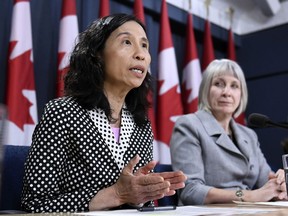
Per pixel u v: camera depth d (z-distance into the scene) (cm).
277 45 363
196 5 343
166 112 274
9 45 214
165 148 267
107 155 122
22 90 209
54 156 116
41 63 238
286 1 362
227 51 362
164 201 165
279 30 363
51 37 245
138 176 104
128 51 133
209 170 173
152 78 152
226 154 178
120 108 138
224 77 190
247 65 378
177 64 330
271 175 155
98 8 273
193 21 336
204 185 160
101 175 120
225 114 190
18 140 202
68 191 118
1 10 222
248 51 379
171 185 104
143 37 138
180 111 279
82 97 128
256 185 187
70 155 121
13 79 206
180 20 327
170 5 320
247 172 178
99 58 133
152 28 310
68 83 134
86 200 108
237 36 382
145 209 89
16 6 216
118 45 133
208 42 327
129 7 297
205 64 322
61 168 118
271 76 366
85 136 122
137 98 144
